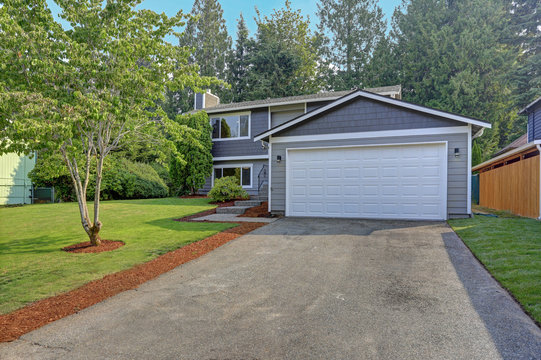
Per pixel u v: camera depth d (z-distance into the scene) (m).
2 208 14.42
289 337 3.29
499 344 3.05
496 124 25.67
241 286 4.82
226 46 41.97
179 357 2.99
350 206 10.76
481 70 26.19
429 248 6.52
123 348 3.18
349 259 5.97
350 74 33.31
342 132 10.88
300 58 34.91
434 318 3.61
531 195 10.16
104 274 5.50
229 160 18.69
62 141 5.79
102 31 6.08
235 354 3.01
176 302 4.30
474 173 22.22
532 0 30.48
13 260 6.34
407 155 10.17
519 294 4.07
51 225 10.16
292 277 5.14
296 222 10.01
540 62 26.31
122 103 6.55
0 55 5.59
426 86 27.91
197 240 7.79
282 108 17.67
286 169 11.50
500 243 6.48
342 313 3.82
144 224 10.10
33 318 3.93
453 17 29.03
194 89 7.55
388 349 3.02
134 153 23.94
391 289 4.51
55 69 5.79
